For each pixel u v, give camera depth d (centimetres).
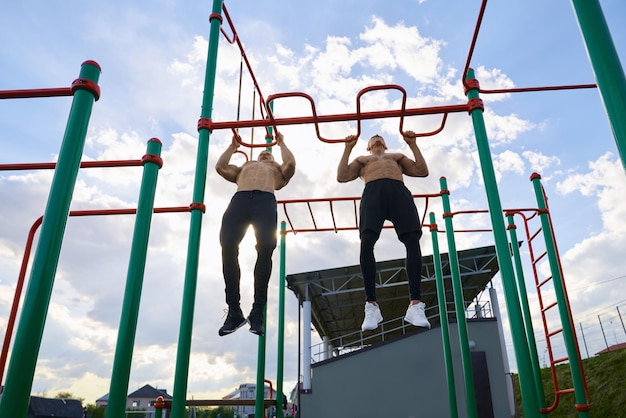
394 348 1145
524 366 249
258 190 352
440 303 573
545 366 1927
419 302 322
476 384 1082
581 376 483
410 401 1091
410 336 1149
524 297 601
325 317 1733
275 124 340
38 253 182
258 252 332
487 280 1498
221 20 366
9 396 160
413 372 1116
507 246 273
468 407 471
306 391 1134
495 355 1107
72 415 3306
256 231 337
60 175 196
